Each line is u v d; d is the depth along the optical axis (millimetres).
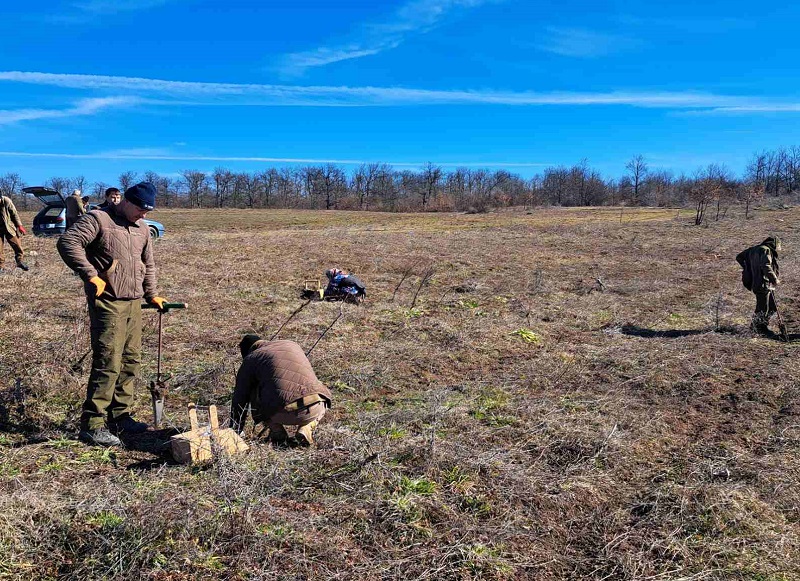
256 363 4590
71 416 5039
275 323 8633
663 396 6199
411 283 13062
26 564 3049
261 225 38844
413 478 4113
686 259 18547
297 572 3096
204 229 33531
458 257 17531
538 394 6184
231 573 3064
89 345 6664
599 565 3375
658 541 3566
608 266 16750
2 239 11781
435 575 3166
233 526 3385
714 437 5191
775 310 9031
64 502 3521
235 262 14758
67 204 13469
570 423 5273
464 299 11219
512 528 3629
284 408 4402
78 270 4230
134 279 4586
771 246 9055
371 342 7980
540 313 10086
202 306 9562
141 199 4461
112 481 3898
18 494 3525
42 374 5742
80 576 3004
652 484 4301
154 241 19469
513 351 7848
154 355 6895
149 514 3365
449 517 3699
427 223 38969
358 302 10523
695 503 3982
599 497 4090
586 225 32875
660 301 11625
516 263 16750
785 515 3951
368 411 5555
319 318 9062
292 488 3926
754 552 3506
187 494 3639
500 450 4688
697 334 8859
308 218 50375
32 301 9266
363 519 3623
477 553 3354
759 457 4762
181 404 5594
